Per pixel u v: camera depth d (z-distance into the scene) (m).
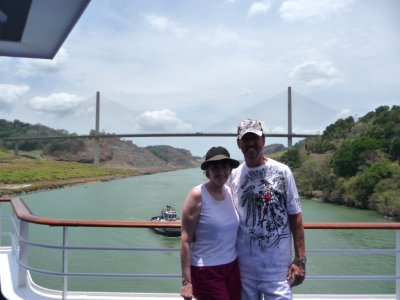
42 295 3.08
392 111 64.38
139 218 32.91
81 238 23.06
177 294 3.10
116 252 19.58
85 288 14.48
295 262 2.13
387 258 18.62
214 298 2.08
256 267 2.13
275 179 2.12
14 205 3.43
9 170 79.44
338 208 38.69
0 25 2.87
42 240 22.25
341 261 18.19
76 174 86.19
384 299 3.08
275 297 2.09
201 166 2.12
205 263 2.10
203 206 2.10
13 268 3.59
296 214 2.13
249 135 2.11
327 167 47.78
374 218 33.44
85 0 2.49
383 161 43.25
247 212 2.13
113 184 72.19
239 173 2.20
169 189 59.75
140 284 15.10
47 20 2.77
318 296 3.13
